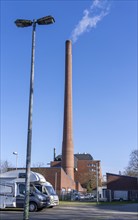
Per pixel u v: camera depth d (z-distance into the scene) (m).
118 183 66.06
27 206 13.09
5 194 29.05
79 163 114.94
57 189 63.31
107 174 67.25
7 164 70.44
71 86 73.38
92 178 105.06
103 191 66.69
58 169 64.44
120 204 46.09
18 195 28.77
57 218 21.66
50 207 33.47
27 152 13.60
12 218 21.16
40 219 20.84
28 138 13.76
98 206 39.16
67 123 72.56
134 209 33.59
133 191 64.81
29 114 14.06
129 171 80.00
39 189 30.83
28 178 13.31
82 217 22.58
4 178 29.44
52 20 15.26
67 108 72.81
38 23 15.42
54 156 110.81
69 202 50.81
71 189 72.81
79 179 110.81
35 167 66.56
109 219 21.22
